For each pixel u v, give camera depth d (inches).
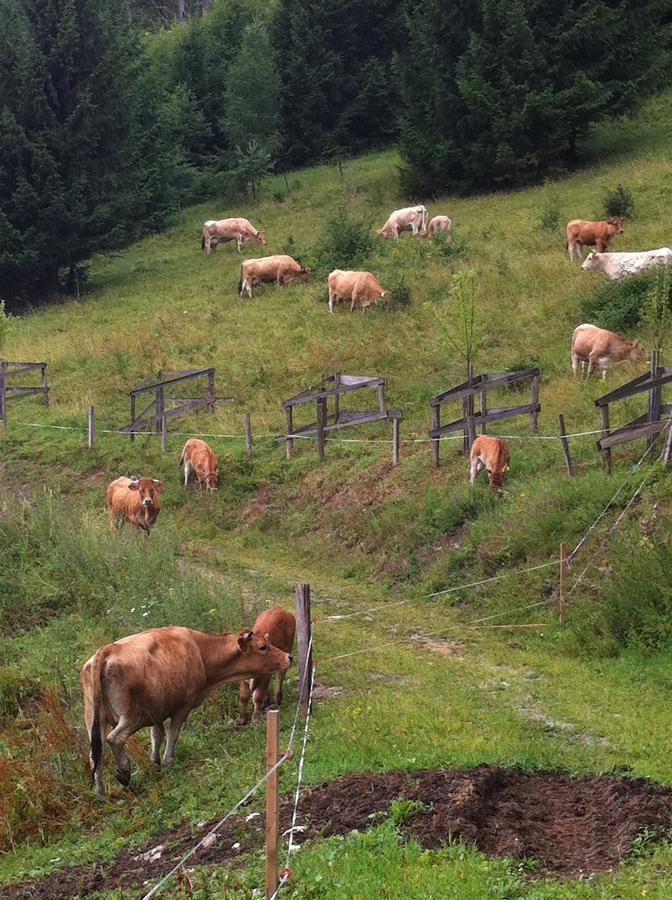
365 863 267.9
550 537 599.8
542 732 398.3
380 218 1651.1
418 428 840.3
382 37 2308.1
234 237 1660.9
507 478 685.9
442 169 1696.6
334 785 331.9
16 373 1137.4
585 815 302.2
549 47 1663.4
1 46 1674.5
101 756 370.0
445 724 395.2
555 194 1492.4
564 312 986.7
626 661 484.7
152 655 378.6
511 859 267.6
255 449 890.1
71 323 1400.1
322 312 1168.8
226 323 1212.5
